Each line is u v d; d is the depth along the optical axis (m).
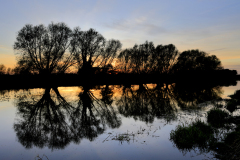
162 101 16.86
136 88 32.12
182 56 46.88
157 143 6.55
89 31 33.09
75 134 8.04
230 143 5.75
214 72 56.03
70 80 35.50
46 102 16.70
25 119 10.87
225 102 14.47
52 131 8.60
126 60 45.62
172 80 47.19
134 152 5.89
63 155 5.91
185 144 6.15
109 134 7.79
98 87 32.66
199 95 20.38
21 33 26.62
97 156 5.73
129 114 11.71
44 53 28.69
